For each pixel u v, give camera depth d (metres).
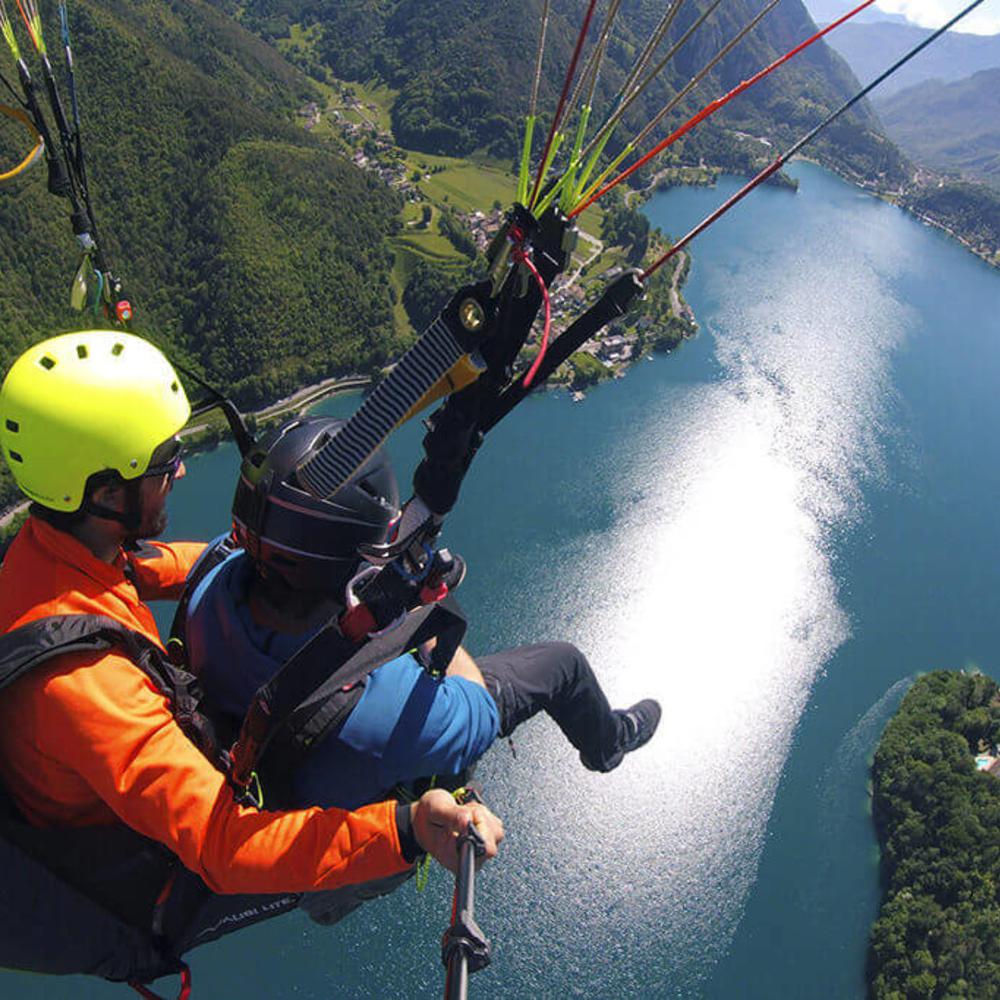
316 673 2.56
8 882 2.67
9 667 2.50
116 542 2.95
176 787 2.52
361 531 2.88
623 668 60.06
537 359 2.33
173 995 40.38
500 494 74.00
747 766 54.06
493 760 51.81
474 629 61.66
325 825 2.56
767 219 149.75
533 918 45.25
